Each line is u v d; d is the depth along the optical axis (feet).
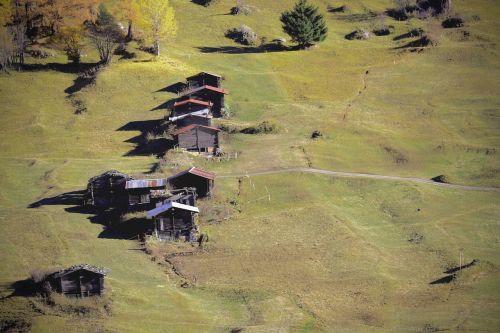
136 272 276.41
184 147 388.16
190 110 418.72
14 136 411.34
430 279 279.69
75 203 333.83
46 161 384.68
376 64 505.25
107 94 448.24
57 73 475.72
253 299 260.42
